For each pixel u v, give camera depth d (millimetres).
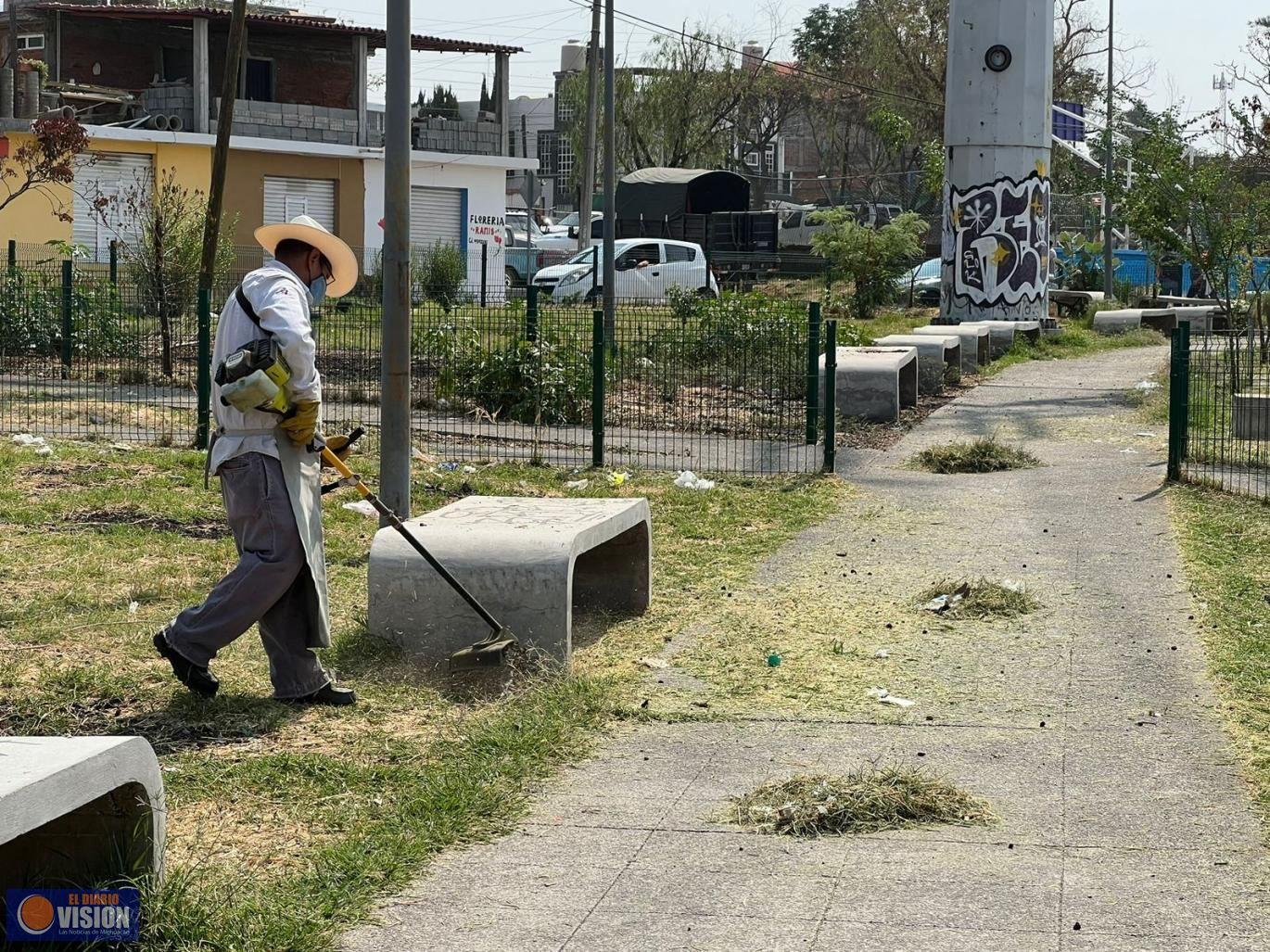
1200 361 16812
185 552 9180
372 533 9961
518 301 19297
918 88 61562
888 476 12719
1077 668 7047
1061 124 43562
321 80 40219
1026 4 26453
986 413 17141
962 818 5180
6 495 10719
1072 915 4367
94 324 19531
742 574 9047
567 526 7234
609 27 22375
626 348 17859
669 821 5184
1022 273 27172
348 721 6203
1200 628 7637
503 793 5375
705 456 13586
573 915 4398
